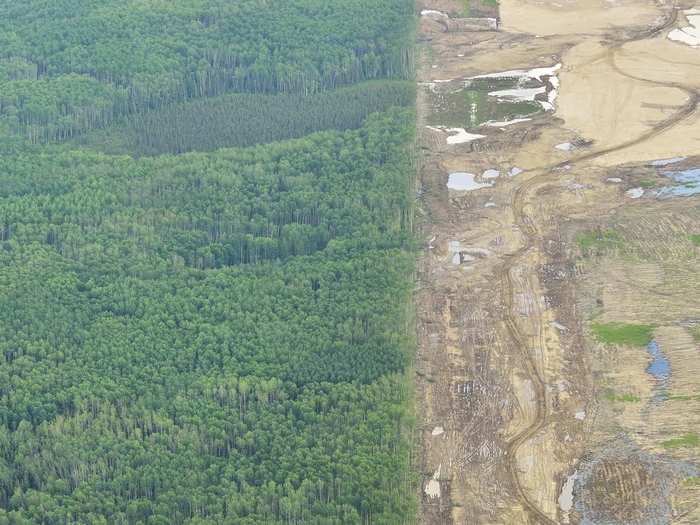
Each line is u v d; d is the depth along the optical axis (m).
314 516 156.25
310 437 168.38
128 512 157.25
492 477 167.00
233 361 182.12
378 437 167.88
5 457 167.75
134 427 171.25
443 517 160.75
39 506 157.00
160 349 185.38
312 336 187.38
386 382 177.12
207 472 163.00
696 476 165.12
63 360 184.50
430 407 179.00
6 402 175.62
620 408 178.00
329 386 177.00
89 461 165.25
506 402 179.75
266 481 161.62
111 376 180.25
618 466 167.75
